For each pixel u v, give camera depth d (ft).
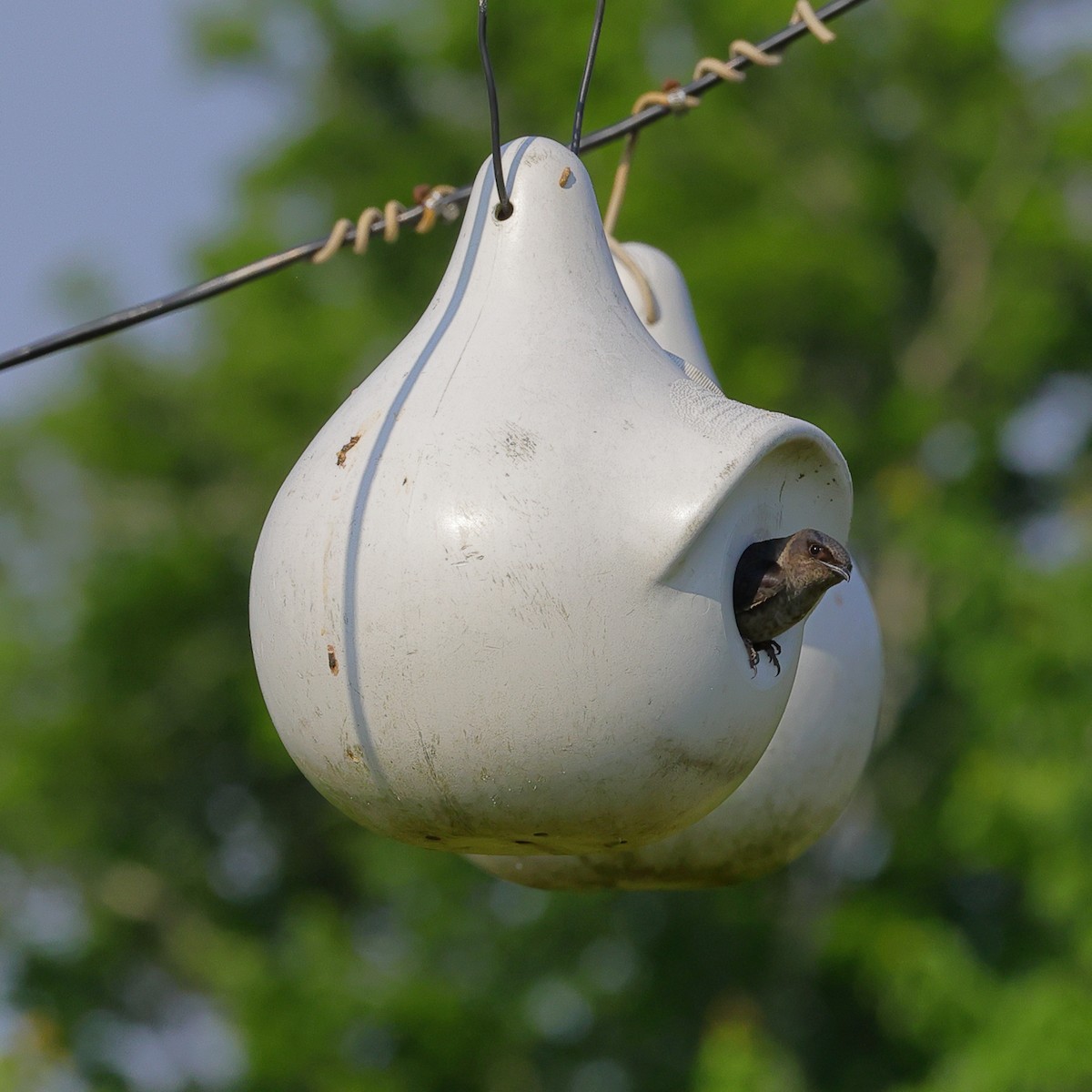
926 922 59.36
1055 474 68.69
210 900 70.44
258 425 69.00
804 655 19.48
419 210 19.93
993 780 54.34
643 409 15.10
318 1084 56.59
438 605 14.58
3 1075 65.26
